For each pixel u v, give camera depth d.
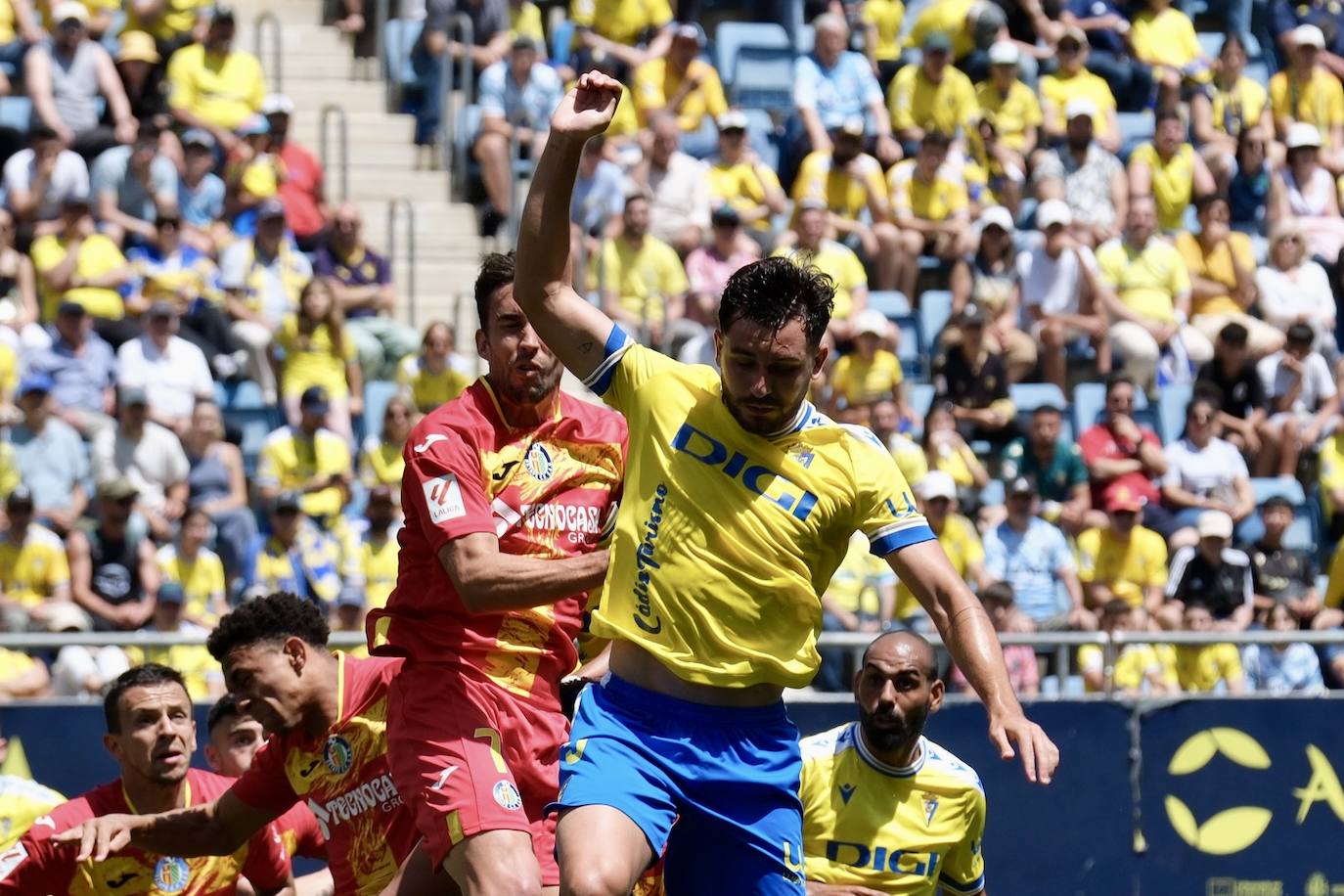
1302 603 32.66
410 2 41.41
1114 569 33.19
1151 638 26.95
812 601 12.38
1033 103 41.81
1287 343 38.38
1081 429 36.69
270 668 15.01
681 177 37.28
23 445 30.42
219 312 34.09
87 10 38.19
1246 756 26.95
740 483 12.33
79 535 28.86
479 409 14.34
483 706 14.24
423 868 14.29
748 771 12.38
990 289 37.88
